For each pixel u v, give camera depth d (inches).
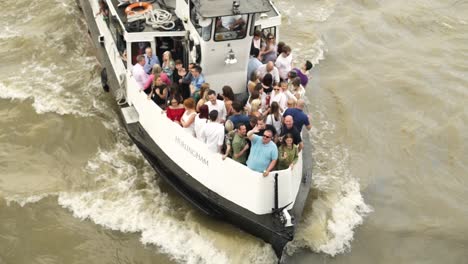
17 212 430.6
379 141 543.2
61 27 641.0
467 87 626.2
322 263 415.2
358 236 441.4
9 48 603.8
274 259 401.4
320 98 591.2
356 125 559.5
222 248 403.9
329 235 435.8
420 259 430.3
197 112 404.2
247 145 378.6
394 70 643.5
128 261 400.8
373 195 481.7
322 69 636.1
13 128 504.7
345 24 714.8
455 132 561.9
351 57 659.4
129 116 465.1
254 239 403.5
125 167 475.8
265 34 487.2
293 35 681.0
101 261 400.2
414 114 582.9
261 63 456.1
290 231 374.0
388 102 594.9
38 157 481.4
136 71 440.1
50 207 435.5
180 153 412.8
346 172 500.4
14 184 453.1
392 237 444.8
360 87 610.9
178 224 424.2
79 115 523.5
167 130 416.2
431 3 780.0
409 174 509.4
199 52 424.2
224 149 391.9
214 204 392.8
